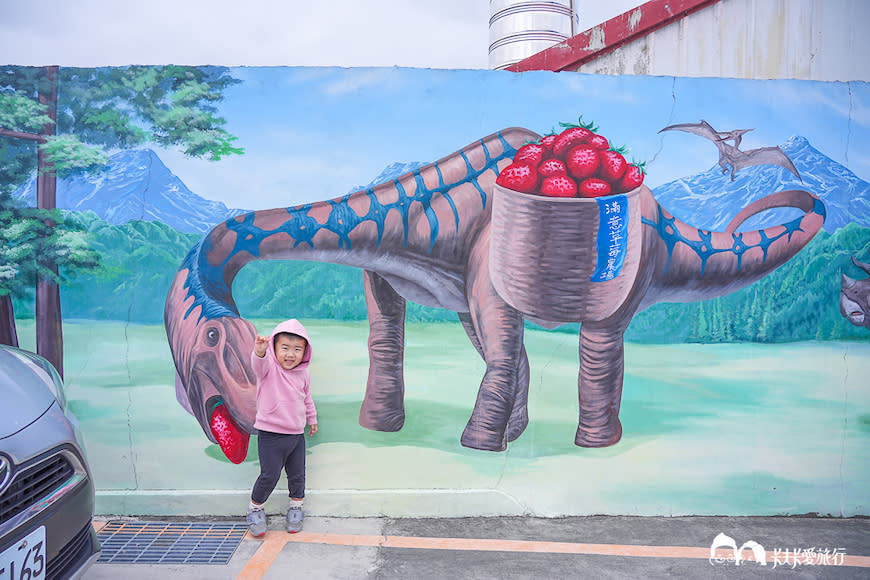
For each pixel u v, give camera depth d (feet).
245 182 12.53
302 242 12.57
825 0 14.23
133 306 12.54
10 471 7.07
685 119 12.73
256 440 12.60
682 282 12.83
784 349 13.01
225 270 12.52
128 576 10.19
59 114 12.41
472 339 12.72
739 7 14.53
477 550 11.34
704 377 12.95
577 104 12.60
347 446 12.71
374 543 11.55
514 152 12.55
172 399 12.59
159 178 12.48
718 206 12.84
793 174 12.92
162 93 12.44
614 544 11.68
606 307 12.66
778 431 13.05
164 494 12.64
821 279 13.03
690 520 12.83
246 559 10.84
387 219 12.59
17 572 7.09
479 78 12.57
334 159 12.55
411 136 12.59
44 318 12.51
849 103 13.00
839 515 13.10
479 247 12.61
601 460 12.89
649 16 14.92
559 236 12.48
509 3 22.26
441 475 12.76
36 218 12.42
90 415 12.64
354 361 12.69
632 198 12.59
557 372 12.78
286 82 12.54
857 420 13.08
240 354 12.49
